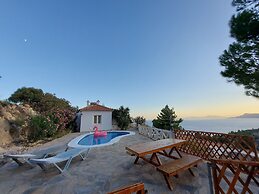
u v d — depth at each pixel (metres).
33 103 20.91
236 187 3.96
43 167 5.44
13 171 5.61
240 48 6.04
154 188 4.01
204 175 4.71
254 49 5.73
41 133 12.48
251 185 4.05
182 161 4.54
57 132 15.13
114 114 20.64
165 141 5.98
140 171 5.08
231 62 6.46
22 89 22.94
